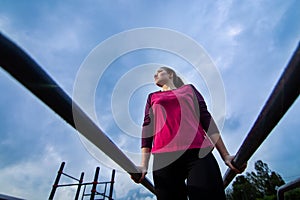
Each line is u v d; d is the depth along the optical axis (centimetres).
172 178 125
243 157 99
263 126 65
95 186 712
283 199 176
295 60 43
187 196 126
